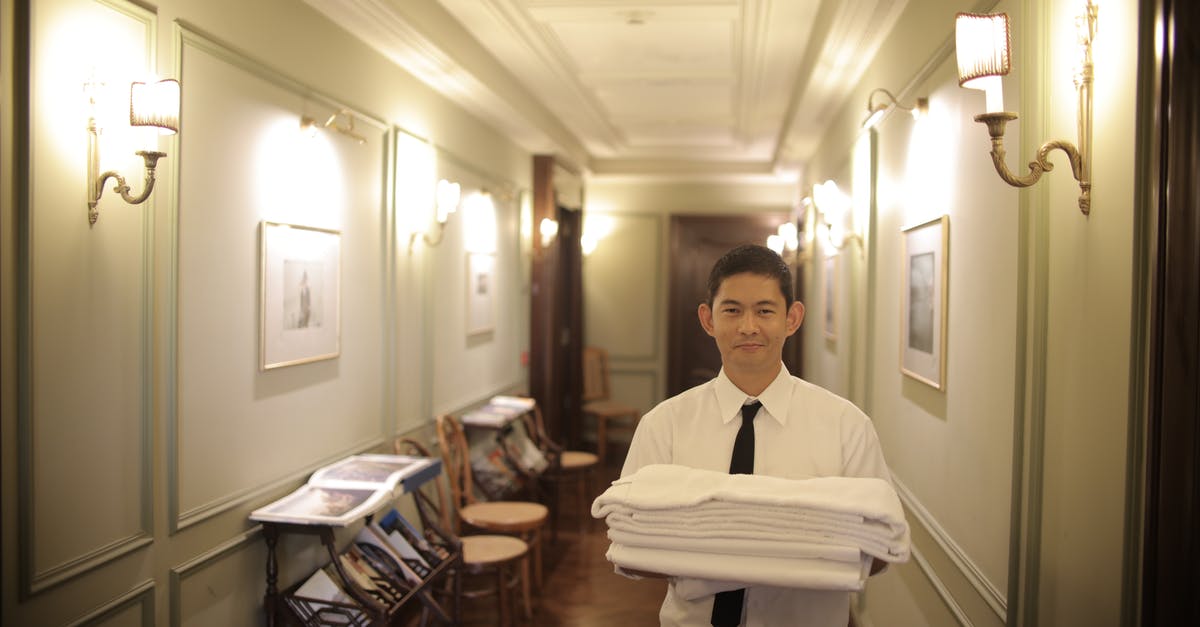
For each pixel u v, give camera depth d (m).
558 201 6.09
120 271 1.80
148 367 1.88
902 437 2.61
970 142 1.88
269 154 2.39
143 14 1.84
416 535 2.92
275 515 2.28
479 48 3.72
